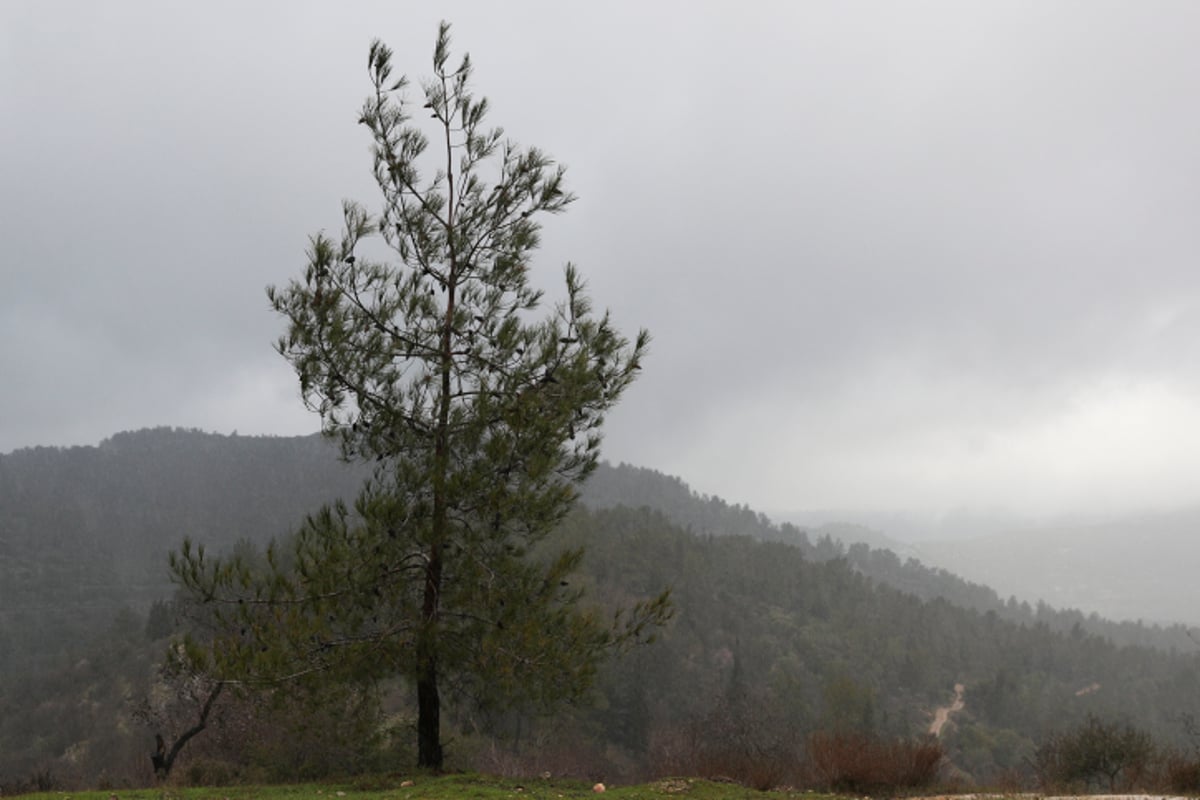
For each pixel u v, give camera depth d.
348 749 12.02
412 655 10.16
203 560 9.80
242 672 9.32
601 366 10.70
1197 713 99.50
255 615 9.84
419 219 11.42
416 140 11.50
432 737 10.84
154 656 63.97
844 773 12.02
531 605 10.28
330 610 9.97
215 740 17.25
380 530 9.98
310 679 9.70
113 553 161.75
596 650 10.25
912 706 98.38
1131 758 13.30
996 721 97.00
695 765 14.46
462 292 11.52
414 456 11.04
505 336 10.65
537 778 10.64
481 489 10.22
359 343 10.68
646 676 60.09
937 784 12.12
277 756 14.35
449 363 10.96
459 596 10.29
